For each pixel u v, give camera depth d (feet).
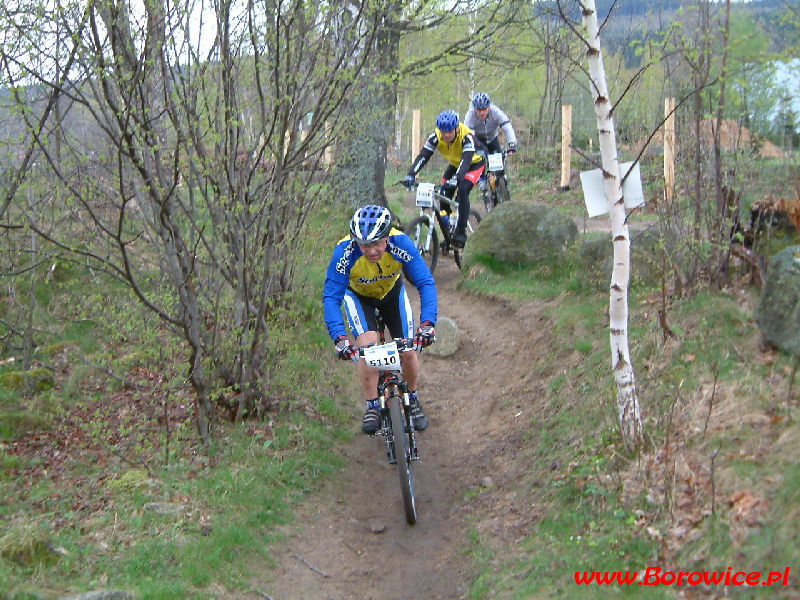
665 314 17.37
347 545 15.11
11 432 17.78
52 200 19.69
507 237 28.73
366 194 32.89
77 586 12.30
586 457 15.26
